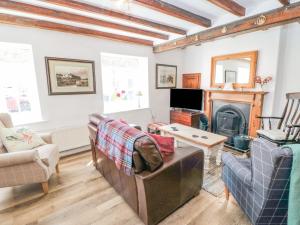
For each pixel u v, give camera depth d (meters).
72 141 3.22
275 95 3.27
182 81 5.02
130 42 3.79
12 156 1.88
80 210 1.88
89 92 3.46
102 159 2.31
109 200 2.04
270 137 2.58
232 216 1.78
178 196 1.81
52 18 2.60
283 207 1.34
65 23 2.88
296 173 1.18
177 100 4.57
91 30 3.18
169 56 4.66
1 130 2.29
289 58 3.13
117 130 1.82
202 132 3.12
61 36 3.02
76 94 3.32
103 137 2.07
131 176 1.62
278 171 1.20
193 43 3.32
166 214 1.74
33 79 2.94
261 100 3.33
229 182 1.87
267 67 3.30
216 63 4.12
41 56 2.87
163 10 2.24
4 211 1.87
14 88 2.86
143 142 1.49
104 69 3.82
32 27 2.69
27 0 2.14
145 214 1.58
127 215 1.81
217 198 2.06
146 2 2.06
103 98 3.76
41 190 2.23
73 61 3.19
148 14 2.59
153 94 4.55
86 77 3.38
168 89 4.84
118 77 4.07
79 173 2.63
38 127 2.96
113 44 3.66
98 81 3.57
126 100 4.29
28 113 3.02
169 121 5.00
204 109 4.44
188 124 4.27
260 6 2.28
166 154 1.84
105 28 3.13
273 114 3.32
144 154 1.49
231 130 3.79
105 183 2.38
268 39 3.23
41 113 2.99
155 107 4.65
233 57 3.78
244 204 1.59
